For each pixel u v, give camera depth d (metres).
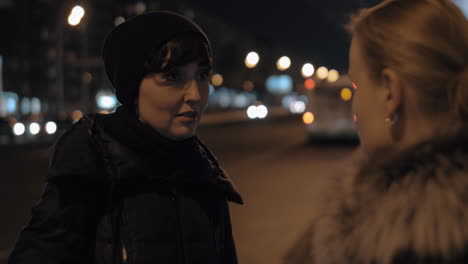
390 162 0.88
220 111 70.12
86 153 1.36
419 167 0.84
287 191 8.23
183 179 1.42
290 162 12.37
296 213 6.50
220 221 1.57
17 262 1.30
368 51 0.93
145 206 1.37
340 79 17.23
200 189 1.50
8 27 51.03
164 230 1.37
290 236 5.36
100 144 1.39
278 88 81.44
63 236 1.30
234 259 1.64
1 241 5.29
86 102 26.61
